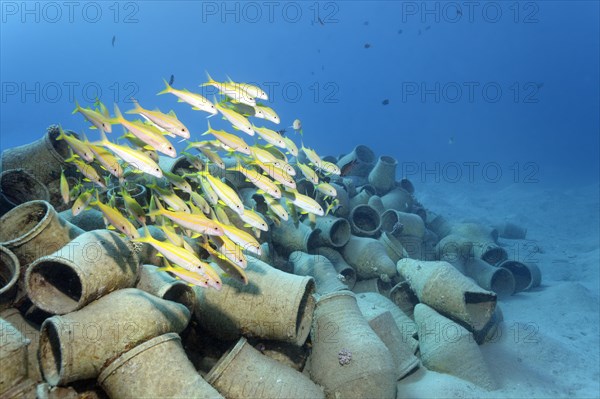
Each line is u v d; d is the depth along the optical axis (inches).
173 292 163.2
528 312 308.8
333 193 253.0
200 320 166.7
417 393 190.4
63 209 235.6
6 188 227.9
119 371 124.7
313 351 176.6
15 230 176.6
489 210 765.9
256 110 208.7
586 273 416.2
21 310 157.9
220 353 179.2
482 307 230.4
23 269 157.2
